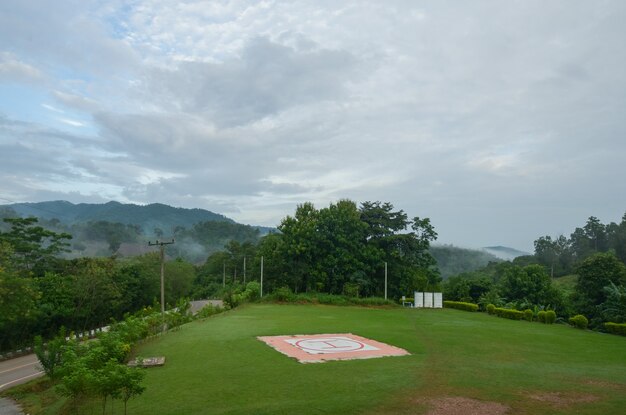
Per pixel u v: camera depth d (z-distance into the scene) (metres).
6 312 29.94
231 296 45.56
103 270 46.50
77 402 13.41
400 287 57.50
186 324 31.20
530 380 15.51
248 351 20.30
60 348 18.58
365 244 57.88
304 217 55.78
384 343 22.89
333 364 17.70
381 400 12.99
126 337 20.70
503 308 43.59
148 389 14.45
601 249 99.00
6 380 23.34
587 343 25.98
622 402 13.07
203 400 13.25
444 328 29.72
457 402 12.88
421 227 61.25
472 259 160.12
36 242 50.41
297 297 48.16
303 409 12.21
